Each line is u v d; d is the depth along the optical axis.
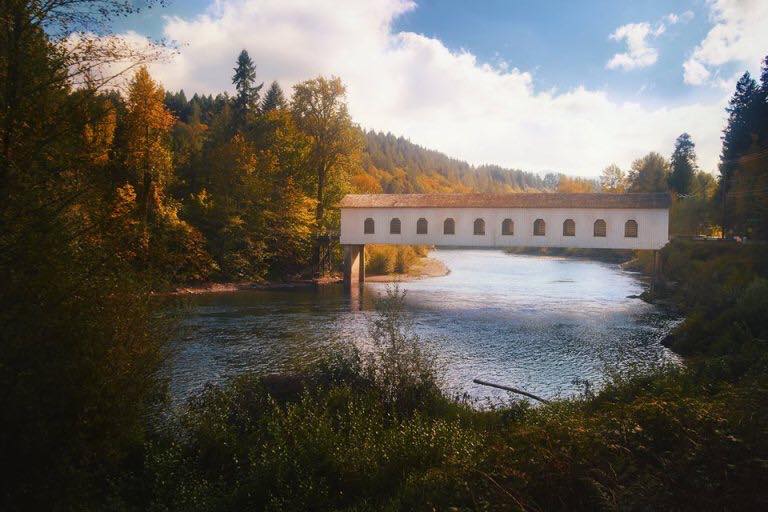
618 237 39.94
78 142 6.41
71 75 6.30
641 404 7.37
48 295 5.84
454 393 15.42
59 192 6.20
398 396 11.38
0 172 5.71
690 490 5.39
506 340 24.23
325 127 50.91
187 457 8.66
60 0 6.04
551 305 35.75
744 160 41.06
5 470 5.55
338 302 35.56
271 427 8.96
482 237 42.94
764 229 38.47
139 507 7.38
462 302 37.03
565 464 6.10
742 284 27.08
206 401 10.97
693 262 39.38
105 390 6.53
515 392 15.34
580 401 11.80
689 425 6.64
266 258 47.59
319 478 7.46
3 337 5.38
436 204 43.88
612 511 5.20
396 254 59.25
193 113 95.31
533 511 5.59
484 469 6.48
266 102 79.00
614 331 26.59
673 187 70.88
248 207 44.81
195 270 38.78
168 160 38.03
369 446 8.15
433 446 8.08
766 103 42.66
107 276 6.86
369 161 165.00
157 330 8.84
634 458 6.23
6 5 5.74
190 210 42.03
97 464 7.45
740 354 14.42
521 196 43.72
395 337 12.79
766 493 5.21
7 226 5.69
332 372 12.16
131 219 7.27
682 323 24.55
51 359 5.78
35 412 5.52
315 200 49.44
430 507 6.07
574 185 118.75
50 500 5.75
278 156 51.38
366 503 6.87
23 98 5.96
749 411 6.87
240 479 7.75
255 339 23.14
